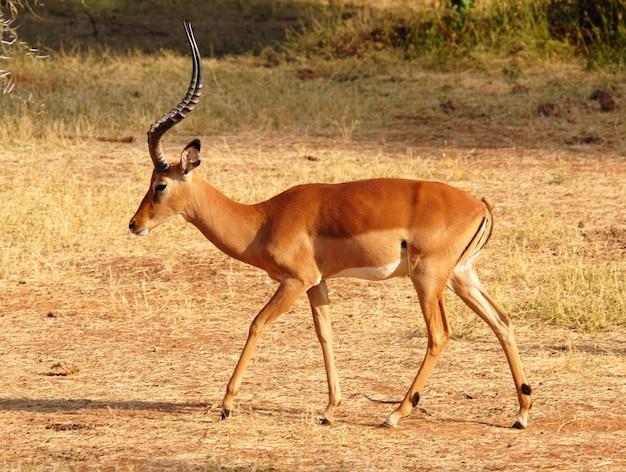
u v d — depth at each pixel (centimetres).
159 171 2202
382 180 2131
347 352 2616
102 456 1927
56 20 8638
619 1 6912
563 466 1859
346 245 2072
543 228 3722
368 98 5984
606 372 2436
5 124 5172
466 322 2811
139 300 3073
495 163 4728
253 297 3102
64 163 4644
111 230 3716
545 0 7200
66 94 5934
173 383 2405
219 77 6525
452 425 2127
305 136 5262
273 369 2497
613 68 6412
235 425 2114
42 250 3519
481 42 7031
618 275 3189
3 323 2858
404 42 7188
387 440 2023
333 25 7575
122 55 7200
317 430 2077
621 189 4281
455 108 5734
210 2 9431
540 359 2536
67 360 2575
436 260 2045
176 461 1897
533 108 5631
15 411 2209
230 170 4556
